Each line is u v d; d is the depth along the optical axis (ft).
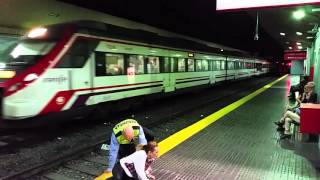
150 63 43.16
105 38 33.88
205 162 21.38
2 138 27.94
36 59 27.35
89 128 32.86
